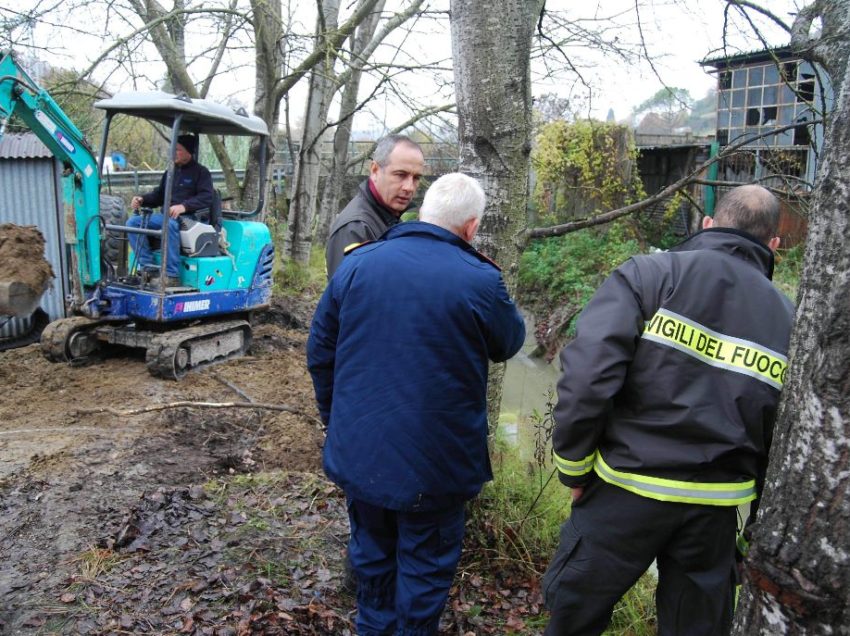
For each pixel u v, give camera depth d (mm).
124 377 6734
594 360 2262
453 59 3469
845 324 1550
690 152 15031
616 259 12250
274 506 4195
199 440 5340
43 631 3043
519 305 13664
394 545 2781
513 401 9148
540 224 15070
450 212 2650
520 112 3404
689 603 2400
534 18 3408
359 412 2549
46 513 4051
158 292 6648
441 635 3193
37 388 6344
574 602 2479
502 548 3709
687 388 2281
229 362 7488
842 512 1559
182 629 3045
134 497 4297
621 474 2342
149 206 7148
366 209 3283
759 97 14609
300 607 3180
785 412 1780
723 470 2291
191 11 9445
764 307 2326
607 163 13812
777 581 1662
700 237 2486
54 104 6289
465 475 2611
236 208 11523
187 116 6645
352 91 12867
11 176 7859
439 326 2500
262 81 11594
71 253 6809
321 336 2734
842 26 3717
